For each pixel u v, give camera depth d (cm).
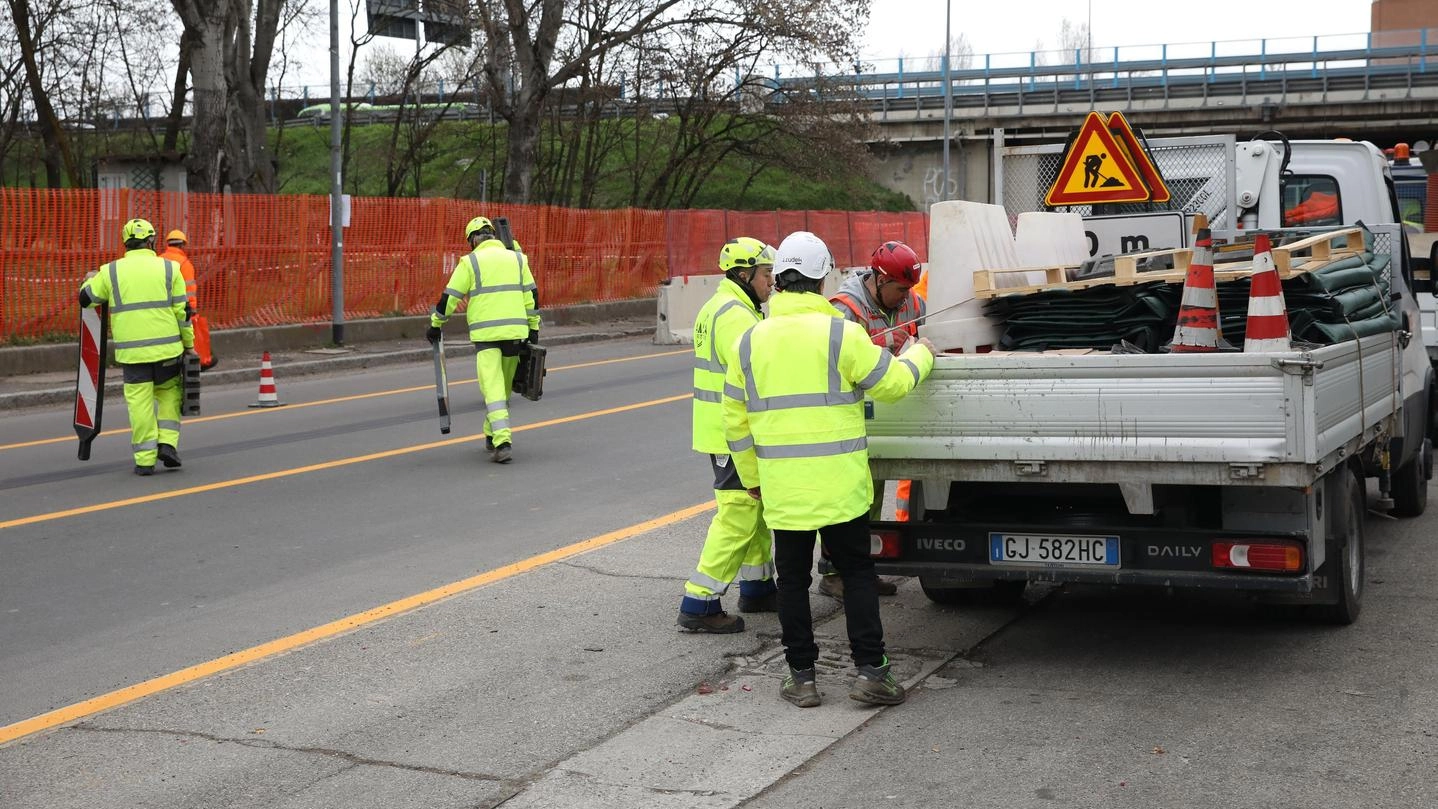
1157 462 540
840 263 3719
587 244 2888
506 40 3228
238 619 679
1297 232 788
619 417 1404
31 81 2983
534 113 3181
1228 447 528
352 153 5591
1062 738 507
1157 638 645
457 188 4634
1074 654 621
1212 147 1070
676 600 708
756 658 616
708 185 5034
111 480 1073
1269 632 648
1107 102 4991
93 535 874
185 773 477
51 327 1819
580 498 980
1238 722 520
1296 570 542
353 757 492
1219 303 621
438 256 2483
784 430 536
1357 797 444
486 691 565
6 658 620
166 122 4138
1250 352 544
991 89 5172
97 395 1112
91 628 666
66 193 1817
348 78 3934
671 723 530
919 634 659
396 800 454
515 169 3194
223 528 893
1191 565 556
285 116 6438
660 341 2412
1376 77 4675
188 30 2430
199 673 591
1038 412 555
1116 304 638
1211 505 575
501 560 797
